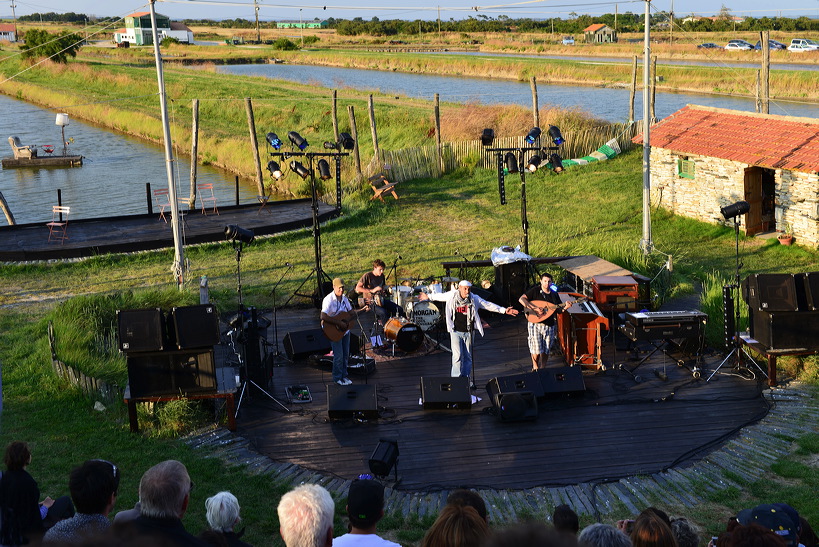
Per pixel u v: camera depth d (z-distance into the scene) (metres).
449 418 12.66
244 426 12.55
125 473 10.84
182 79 71.12
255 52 108.06
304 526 4.81
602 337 15.94
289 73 83.19
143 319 11.88
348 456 11.52
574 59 85.50
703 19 110.31
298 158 36.75
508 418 12.34
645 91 21.47
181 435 12.14
